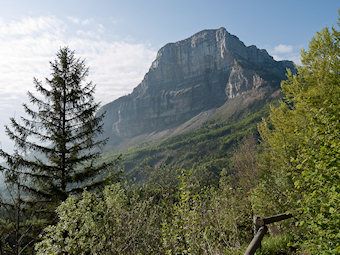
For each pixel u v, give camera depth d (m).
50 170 12.05
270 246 5.65
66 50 14.31
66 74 13.88
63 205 7.24
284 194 7.37
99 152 13.37
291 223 6.98
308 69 11.77
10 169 11.15
